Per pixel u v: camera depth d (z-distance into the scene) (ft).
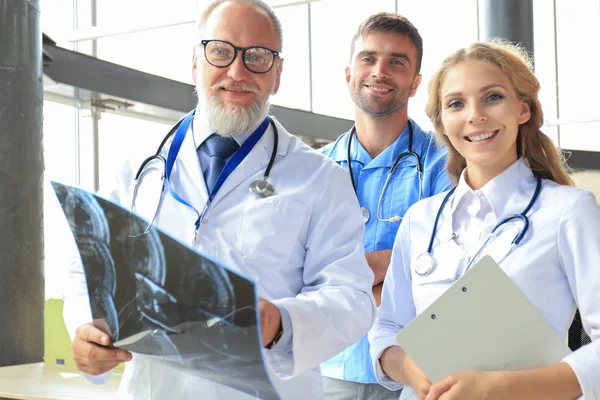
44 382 6.65
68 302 5.82
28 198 12.69
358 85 7.96
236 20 5.83
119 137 21.65
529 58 5.68
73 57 17.66
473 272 4.66
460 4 26.05
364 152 8.11
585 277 4.84
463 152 5.52
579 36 30.40
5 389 6.23
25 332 12.55
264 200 5.74
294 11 26.43
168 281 4.23
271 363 4.96
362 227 5.87
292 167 5.96
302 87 26.48
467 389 4.52
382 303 5.91
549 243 5.06
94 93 18.40
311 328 4.99
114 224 4.42
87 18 23.56
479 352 4.68
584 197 5.09
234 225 5.71
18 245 12.51
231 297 3.97
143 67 23.13
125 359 4.98
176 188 5.95
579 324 5.63
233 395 5.34
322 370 7.55
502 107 5.35
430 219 5.77
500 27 20.80
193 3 23.45
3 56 12.44
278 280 5.65
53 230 18.24
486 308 4.66
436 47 26.21
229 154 6.04
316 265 5.70
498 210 5.39
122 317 4.61
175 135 6.19
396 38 7.86
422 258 5.52
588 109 30.53
